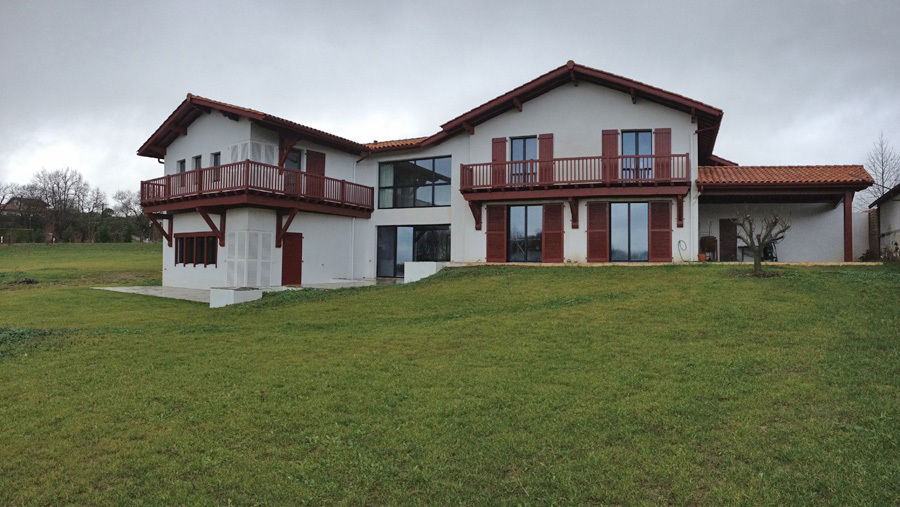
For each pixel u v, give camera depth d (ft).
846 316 29.12
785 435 16.35
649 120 61.05
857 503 12.93
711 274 44.29
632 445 16.10
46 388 22.53
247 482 14.55
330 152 74.23
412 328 32.71
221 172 63.00
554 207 64.59
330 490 14.17
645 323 30.19
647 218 61.41
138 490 14.37
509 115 66.44
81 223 228.63
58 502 13.91
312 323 36.42
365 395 20.76
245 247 62.85
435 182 73.00
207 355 27.81
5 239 204.95
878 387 19.40
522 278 49.26
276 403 20.18
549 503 13.41
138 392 21.79
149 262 124.47
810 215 65.62
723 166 66.44
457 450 16.14
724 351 24.50
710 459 15.23
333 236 73.61
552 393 20.26
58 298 59.06
